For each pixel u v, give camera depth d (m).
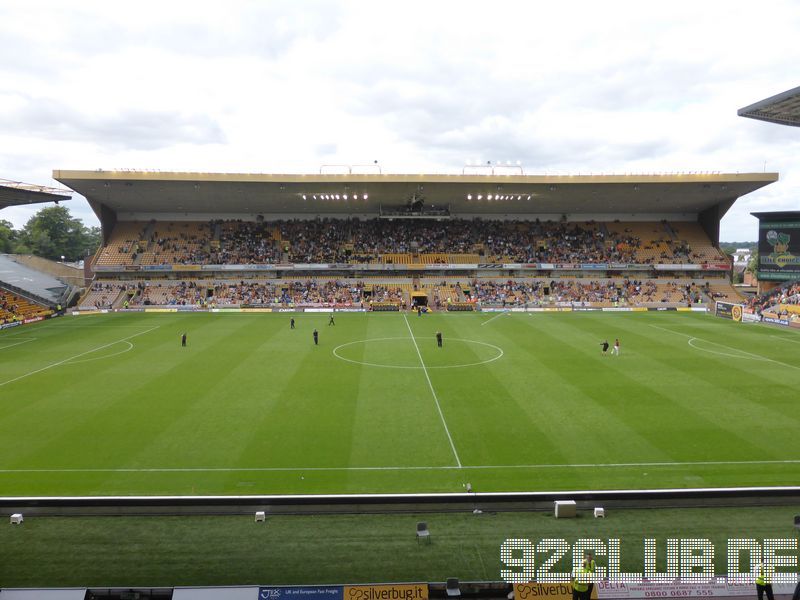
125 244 86.38
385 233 91.94
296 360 43.56
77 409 30.89
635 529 18.31
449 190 80.00
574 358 44.34
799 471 22.89
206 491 21.25
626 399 32.75
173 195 80.56
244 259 85.06
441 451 25.03
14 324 63.38
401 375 38.62
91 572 15.91
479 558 16.66
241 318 69.62
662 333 57.47
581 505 19.72
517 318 69.88
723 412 30.28
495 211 94.75
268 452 24.89
